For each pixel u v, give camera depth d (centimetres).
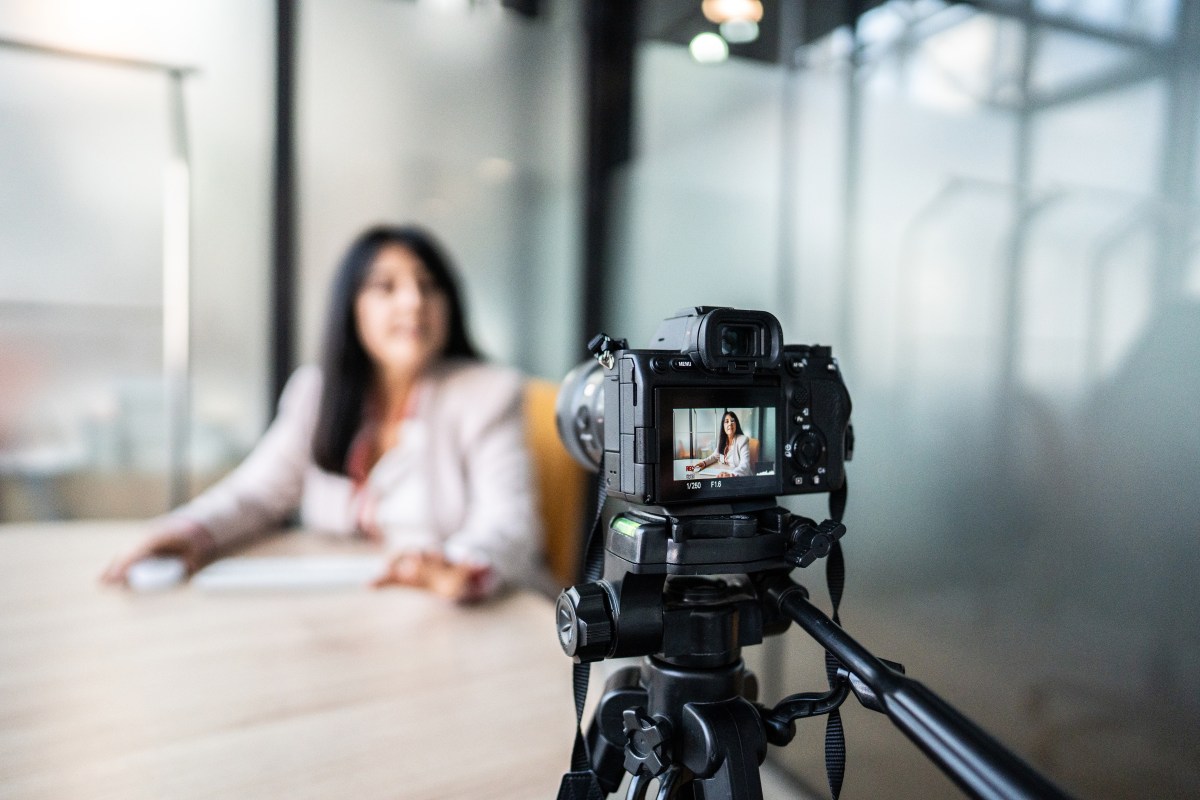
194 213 213
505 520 138
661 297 194
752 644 57
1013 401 91
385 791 64
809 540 53
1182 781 75
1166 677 76
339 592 113
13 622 100
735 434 54
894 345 109
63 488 221
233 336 219
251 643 94
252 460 167
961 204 99
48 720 75
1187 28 74
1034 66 89
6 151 206
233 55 211
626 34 212
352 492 161
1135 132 78
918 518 104
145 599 110
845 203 121
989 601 94
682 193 183
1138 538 78
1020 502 91
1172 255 75
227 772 66
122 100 212
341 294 160
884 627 109
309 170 219
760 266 147
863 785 104
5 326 211
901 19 109
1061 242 86
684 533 51
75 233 214
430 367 168
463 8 229
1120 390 80
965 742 35
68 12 201
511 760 69
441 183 233
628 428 52
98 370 220
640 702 59
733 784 50
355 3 219
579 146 232
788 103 137
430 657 91
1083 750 84
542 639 97
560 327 243
